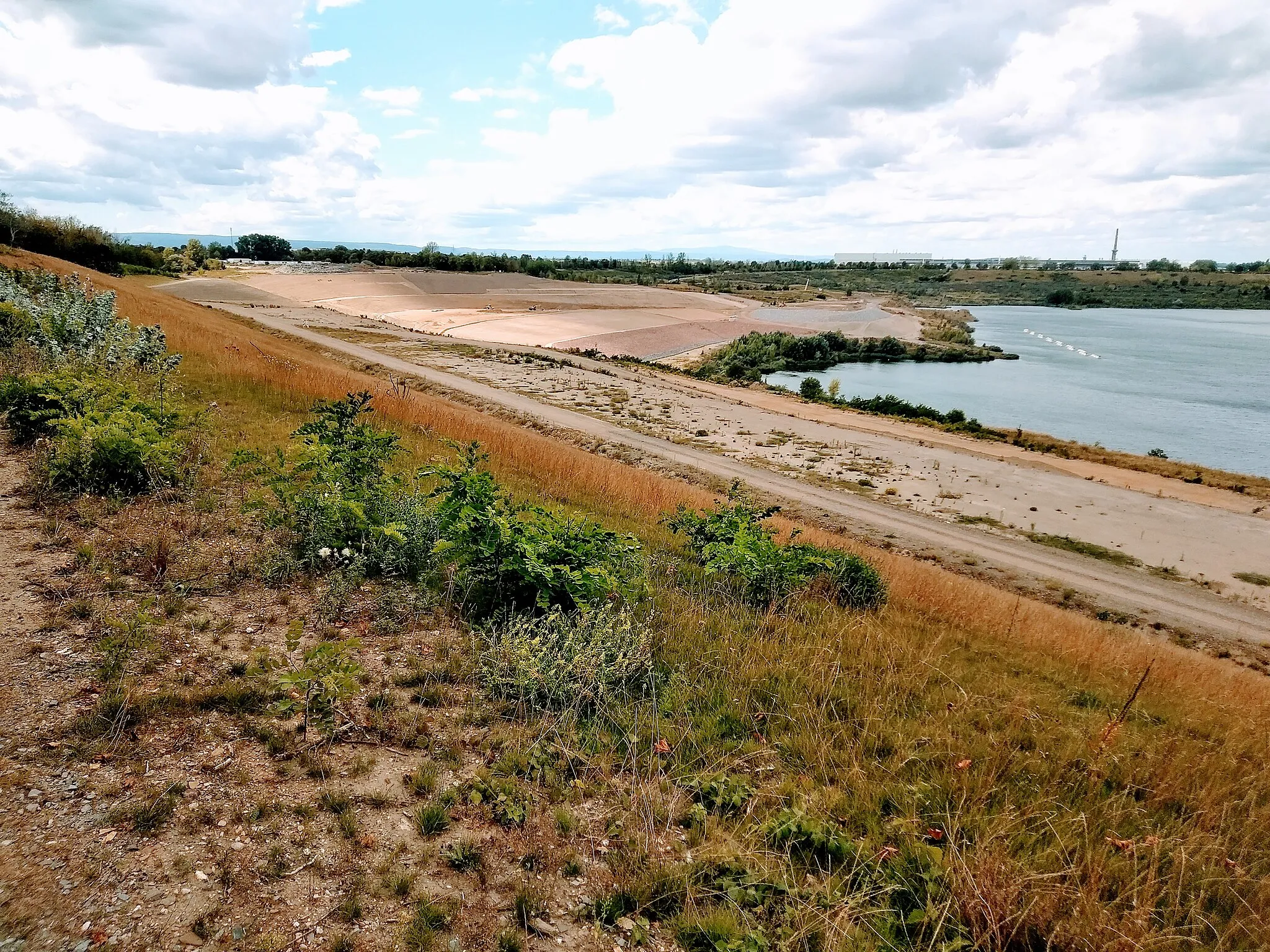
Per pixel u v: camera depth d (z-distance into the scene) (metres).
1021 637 9.03
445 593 6.01
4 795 3.14
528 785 3.82
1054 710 5.96
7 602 4.73
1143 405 56.62
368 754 3.89
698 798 3.95
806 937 2.98
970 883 3.21
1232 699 7.91
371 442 7.78
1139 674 8.27
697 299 135.50
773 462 27.84
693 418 35.69
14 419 8.24
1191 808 4.39
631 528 10.71
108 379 9.40
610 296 121.44
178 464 7.95
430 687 4.60
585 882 3.25
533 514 6.94
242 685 4.23
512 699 4.68
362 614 5.52
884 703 5.25
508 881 3.17
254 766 3.64
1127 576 18.36
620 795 3.84
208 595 5.34
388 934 2.80
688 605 6.84
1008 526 21.91
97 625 4.64
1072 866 3.43
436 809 3.44
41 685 3.96
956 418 42.19
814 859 3.51
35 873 2.78
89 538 5.91
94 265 75.56
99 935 2.58
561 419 31.31
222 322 42.34
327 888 2.97
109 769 3.44
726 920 3.04
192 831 3.15
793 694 5.17
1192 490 28.28
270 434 10.85
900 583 10.55
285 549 6.14
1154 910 3.27
